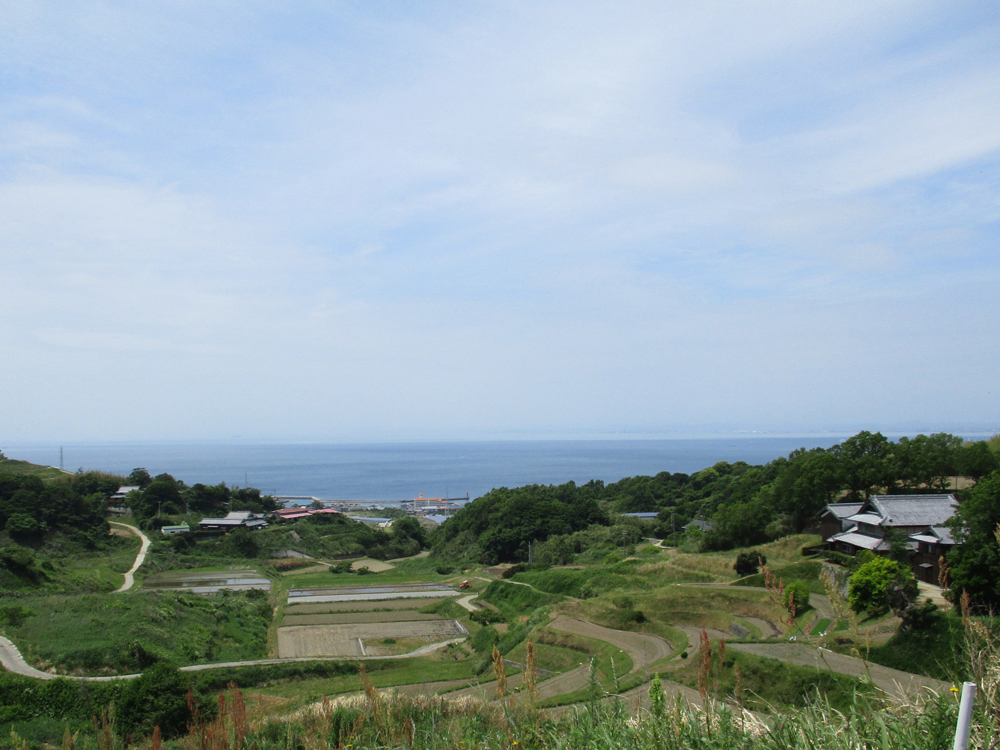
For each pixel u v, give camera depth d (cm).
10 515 7319
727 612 4028
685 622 4047
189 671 3644
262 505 11144
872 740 487
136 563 7519
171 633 4159
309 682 3744
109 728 1053
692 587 4509
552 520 8788
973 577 2445
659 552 6956
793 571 4431
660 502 11044
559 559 7788
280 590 6925
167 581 6919
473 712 1141
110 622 4028
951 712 480
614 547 7981
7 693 2802
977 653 526
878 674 1980
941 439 5581
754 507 6119
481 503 9944
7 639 3681
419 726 867
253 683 3681
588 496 11319
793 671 2131
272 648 4575
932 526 3938
